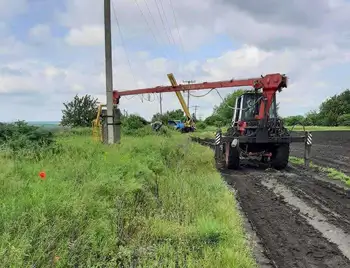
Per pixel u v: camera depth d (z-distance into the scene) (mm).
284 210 8289
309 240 6418
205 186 9594
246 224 7262
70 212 5324
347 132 49125
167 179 9242
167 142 16484
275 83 14859
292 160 18141
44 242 4590
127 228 5984
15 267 3963
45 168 7875
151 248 5473
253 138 14320
